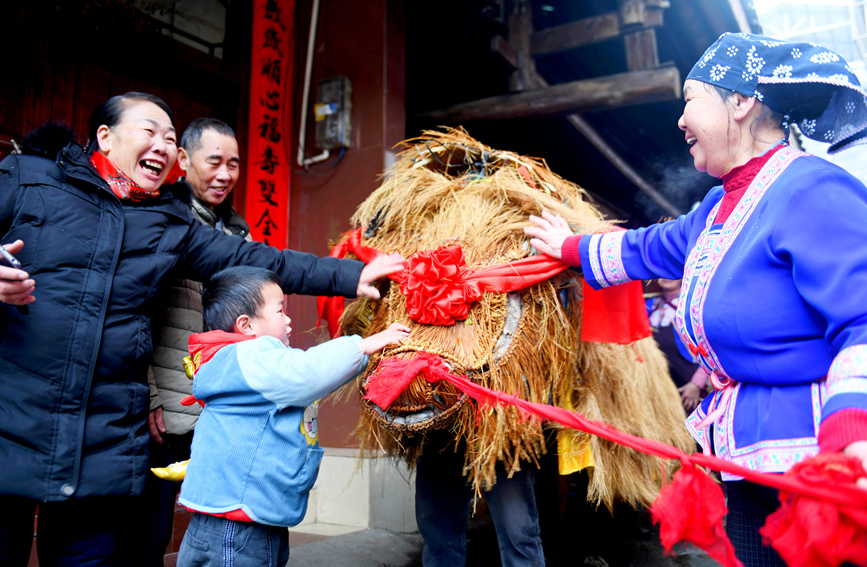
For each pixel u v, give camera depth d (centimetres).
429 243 185
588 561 250
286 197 377
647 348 260
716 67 120
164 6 338
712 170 128
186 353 188
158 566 185
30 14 283
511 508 177
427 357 156
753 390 111
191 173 216
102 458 140
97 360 141
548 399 176
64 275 140
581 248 163
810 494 84
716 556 96
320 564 249
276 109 372
